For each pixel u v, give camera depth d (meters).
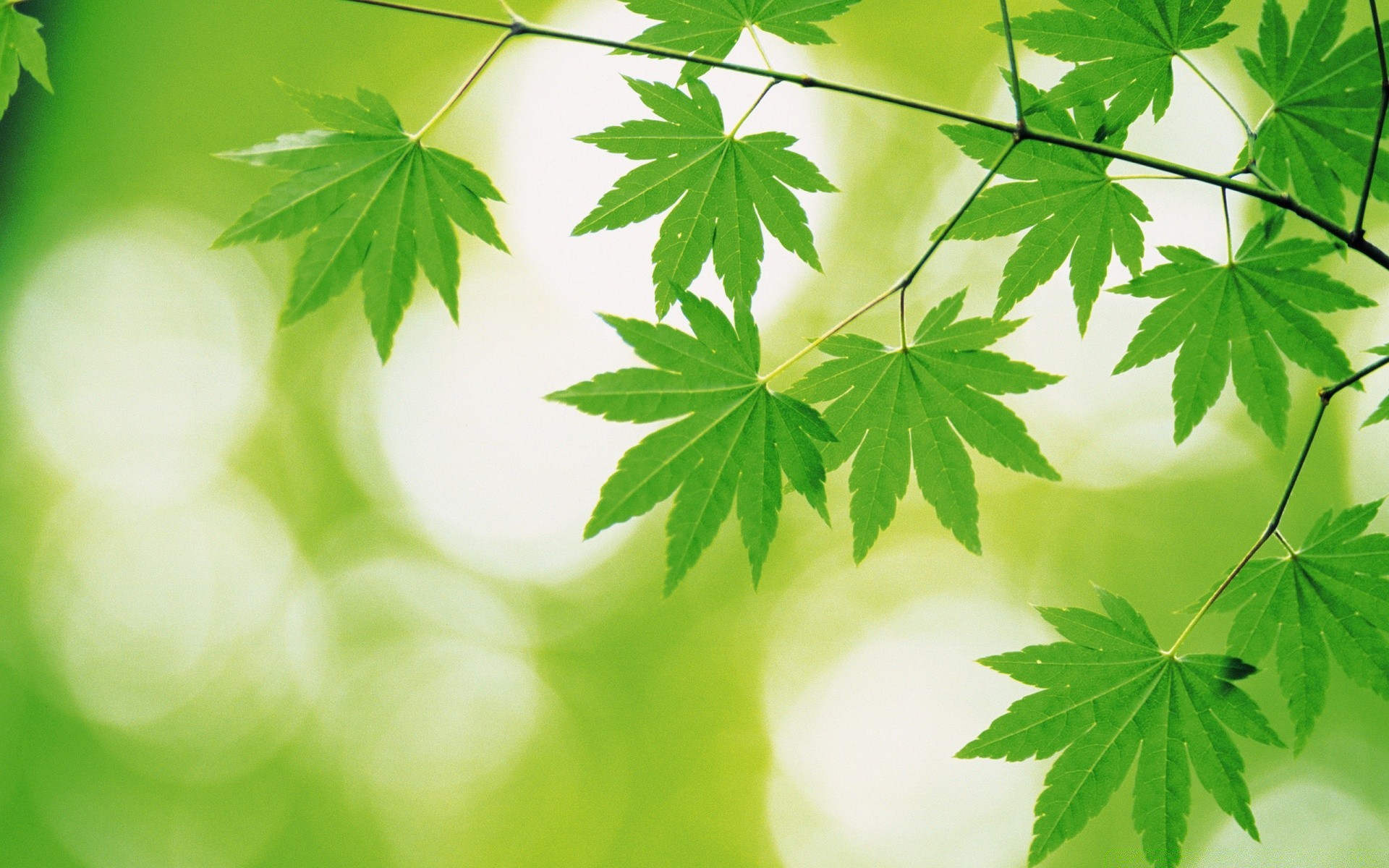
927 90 6.82
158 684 8.08
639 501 1.65
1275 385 1.86
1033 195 1.80
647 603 7.61
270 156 1.59
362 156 1.62
